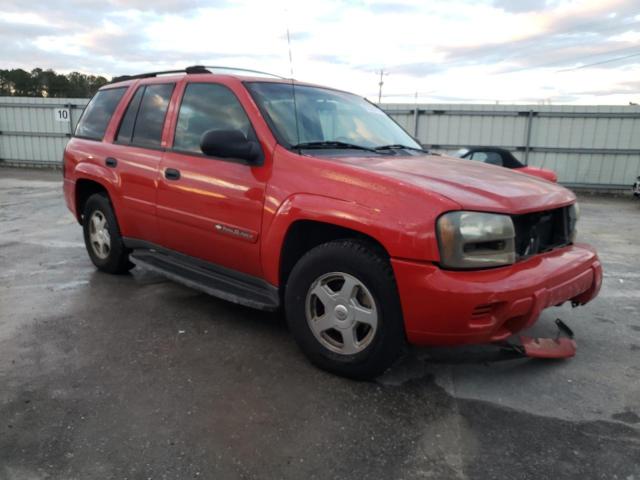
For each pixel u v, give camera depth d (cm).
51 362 304
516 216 274
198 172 355
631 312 419
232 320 378
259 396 271
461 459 223
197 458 219
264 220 311
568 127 1575
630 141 1538
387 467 217
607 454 228
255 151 319
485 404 270
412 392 280
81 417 247
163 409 256
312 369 303
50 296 423
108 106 480
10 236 673
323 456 223
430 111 1645
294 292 301
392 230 254
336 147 338
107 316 381
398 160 327
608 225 939
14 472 208
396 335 266
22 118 1945
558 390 286
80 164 480
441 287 243
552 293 271
